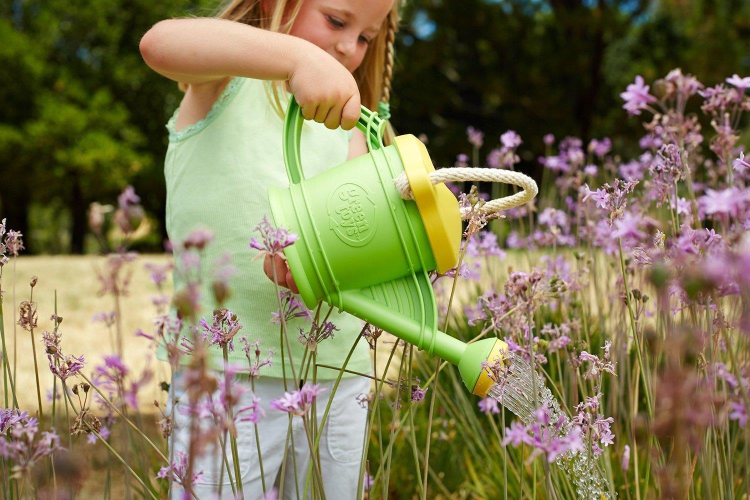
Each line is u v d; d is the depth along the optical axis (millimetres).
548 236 2158
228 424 872
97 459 2289
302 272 1155
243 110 1619
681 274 1009
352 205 1174
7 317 3783
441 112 15086
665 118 1680
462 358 1185
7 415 1135
